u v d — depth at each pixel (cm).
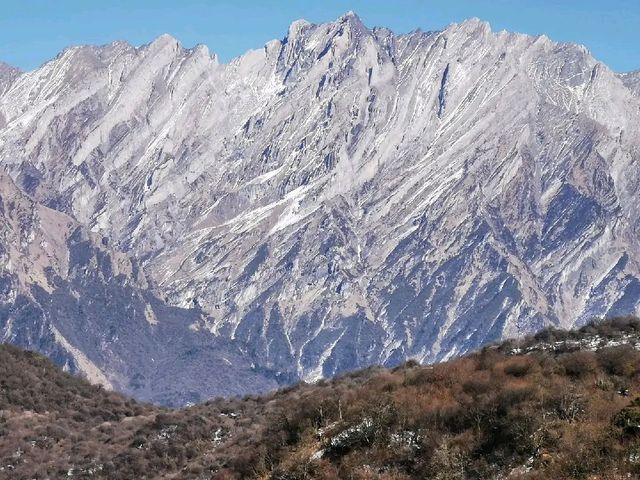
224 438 12612
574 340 9231
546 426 6662
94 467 12525
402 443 7225
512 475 6309
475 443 6812
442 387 7969
